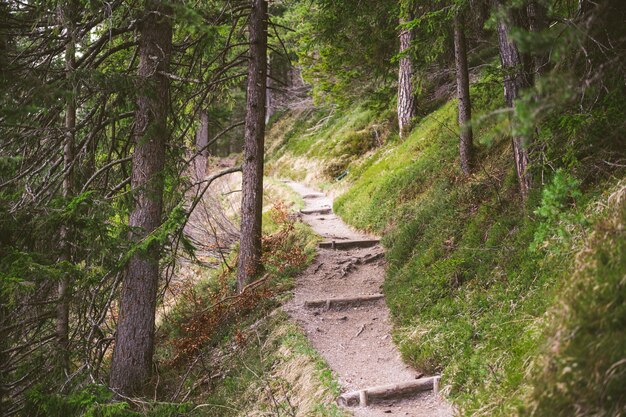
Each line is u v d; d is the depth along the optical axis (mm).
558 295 4531
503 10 3768
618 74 6008
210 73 10445
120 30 7281
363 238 12734
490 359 5664
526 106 3016
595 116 6066
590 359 3523
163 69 7453
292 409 6156
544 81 3072
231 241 14062
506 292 6660
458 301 7387
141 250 6902
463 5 8930
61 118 7660
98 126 7336
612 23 6039
